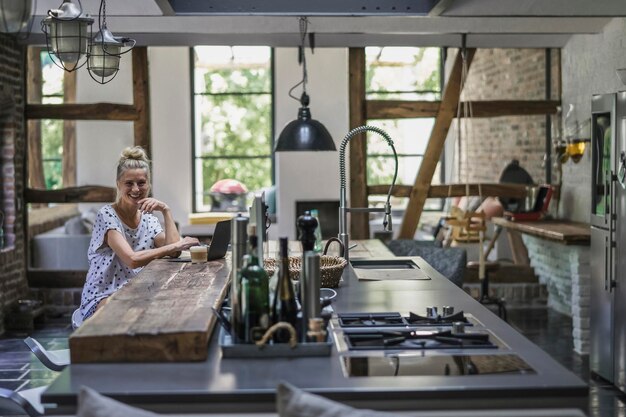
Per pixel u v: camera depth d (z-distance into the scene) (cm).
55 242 948
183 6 547
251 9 551
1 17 390
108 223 502
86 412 227
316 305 304
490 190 898
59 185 1306
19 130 857
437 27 797
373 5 569
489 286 912
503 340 317
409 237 909
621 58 760
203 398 255
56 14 445
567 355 706
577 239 729
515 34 852
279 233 1145
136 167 517
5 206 841
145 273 439
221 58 1269
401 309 380
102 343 286
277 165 1145
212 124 1280
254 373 274
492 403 257
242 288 297
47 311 889
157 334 287
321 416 220
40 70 1197
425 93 1309
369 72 1310
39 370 662
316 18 775
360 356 294
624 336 582
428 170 902
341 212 519
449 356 294
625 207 575
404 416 221
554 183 928
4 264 811
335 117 1152
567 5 655
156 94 1225
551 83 916
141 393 254
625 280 580
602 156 616
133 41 483
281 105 1159
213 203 1195
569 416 250
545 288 914
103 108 880
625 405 561
